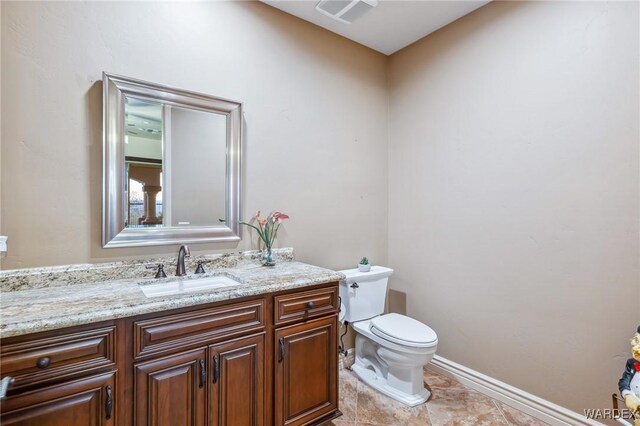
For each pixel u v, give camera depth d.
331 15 2.24
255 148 2.09
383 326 2.15
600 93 1.66
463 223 2.30
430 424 1.83
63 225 1.49
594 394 1.69
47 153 1.46
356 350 2.47
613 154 1.62
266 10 2.14
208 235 1.88
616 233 1.62
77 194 1.53
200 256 1.86
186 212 1.82
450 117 2.38
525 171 1.96
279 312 1.56
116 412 1.14
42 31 1.45
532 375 1.93
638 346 1.35
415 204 2.63
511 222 2.03
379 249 2.79
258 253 2.07
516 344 2.01
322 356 1.73
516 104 2.00
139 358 1.19
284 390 1.57
